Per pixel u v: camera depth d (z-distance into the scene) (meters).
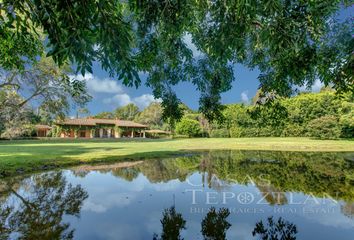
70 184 6.90
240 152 16.39
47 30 2.01
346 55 3.09
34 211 4.59
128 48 2.05
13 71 12.13
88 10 1.95
